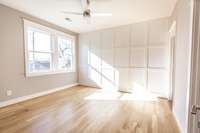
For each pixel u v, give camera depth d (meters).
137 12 3.17
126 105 3.07
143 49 3.87
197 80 1.14
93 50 4.98
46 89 4.04
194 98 1.16
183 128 1.79
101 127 2.07
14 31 3.09
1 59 2.86
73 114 2.56
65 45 4.86
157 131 1.96
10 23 3.00
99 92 4.28
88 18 3.03
